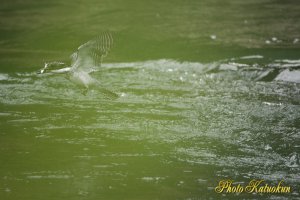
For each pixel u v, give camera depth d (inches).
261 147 920.3
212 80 1296.8
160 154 889.5
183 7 1958.7
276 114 1077.8
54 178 799.7
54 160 863.7
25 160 862.5
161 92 1221.1
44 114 1078.4
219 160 868.0
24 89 1233.4
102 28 1728.6
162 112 1092.5
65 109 1108.5
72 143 935.0
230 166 845.8
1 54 1505.9
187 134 979.3
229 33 1649.9
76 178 799.7
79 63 609.0
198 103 1148.5
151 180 793.6
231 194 751.1
